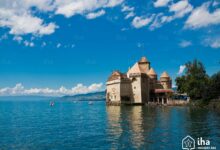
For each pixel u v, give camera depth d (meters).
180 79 128.88
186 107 112.25
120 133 46.16
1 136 45.84
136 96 151.38
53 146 37.31
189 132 44.66
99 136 44.00
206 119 62.22
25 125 62.03
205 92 104.50
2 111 132.50
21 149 36.00
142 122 60.66
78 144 38.12
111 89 159.12
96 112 108.25
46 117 87.31
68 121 70.62
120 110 111.00
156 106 131.50
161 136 41.84
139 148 34.69
